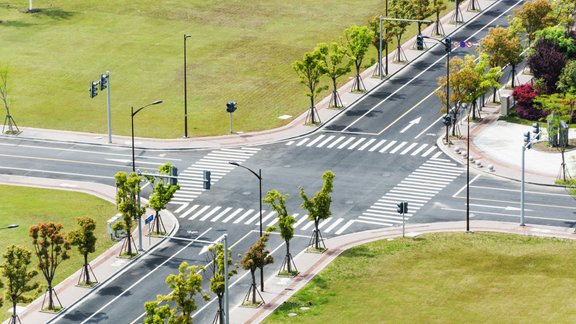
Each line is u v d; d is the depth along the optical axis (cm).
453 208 15175
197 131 17825
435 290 13012
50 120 18325
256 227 14788
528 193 15588
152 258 14012
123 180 13938
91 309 12838
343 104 18562
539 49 18612
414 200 15425
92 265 13812
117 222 13988
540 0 19625
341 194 15612
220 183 16038
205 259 13962
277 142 17350
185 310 11562
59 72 19888
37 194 15900
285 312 12619
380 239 14350
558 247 13975
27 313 12756
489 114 18188
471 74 17175
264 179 16100
